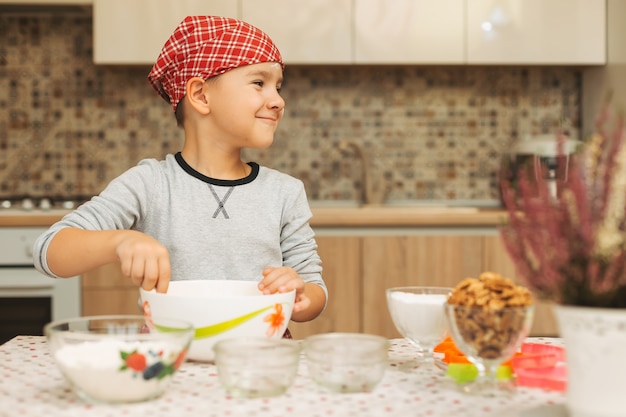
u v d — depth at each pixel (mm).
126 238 967
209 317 858
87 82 2973
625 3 2602
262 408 689
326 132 3033
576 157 637
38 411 675
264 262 1288
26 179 2965
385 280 2451
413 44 2738
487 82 3043
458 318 771
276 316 889
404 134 3047
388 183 3051
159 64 1311
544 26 2760
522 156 2699
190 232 1261
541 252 635
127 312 2387
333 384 747
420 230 2467
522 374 792
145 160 1325
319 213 2439
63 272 1043
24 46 2959
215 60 1246
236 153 1325
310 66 2947
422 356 917
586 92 2988
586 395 627
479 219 2451
